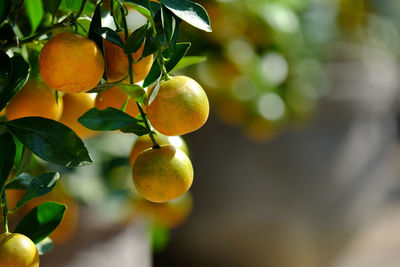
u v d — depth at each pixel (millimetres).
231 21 1583
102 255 1353
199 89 844
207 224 2061
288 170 2008
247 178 2008
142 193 863
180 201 1525
